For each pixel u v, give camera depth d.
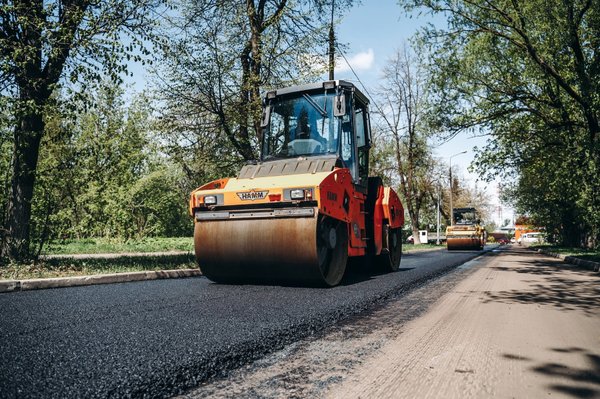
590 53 14.66
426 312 5.11
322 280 6.54
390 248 9.83
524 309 5.36
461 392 2.57
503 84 16.50
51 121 9.34
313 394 2.50
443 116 16.59
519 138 18.06
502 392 2.58
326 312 4.72
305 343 3.64
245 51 12.79
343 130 7.64
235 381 2.72
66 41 8.34
